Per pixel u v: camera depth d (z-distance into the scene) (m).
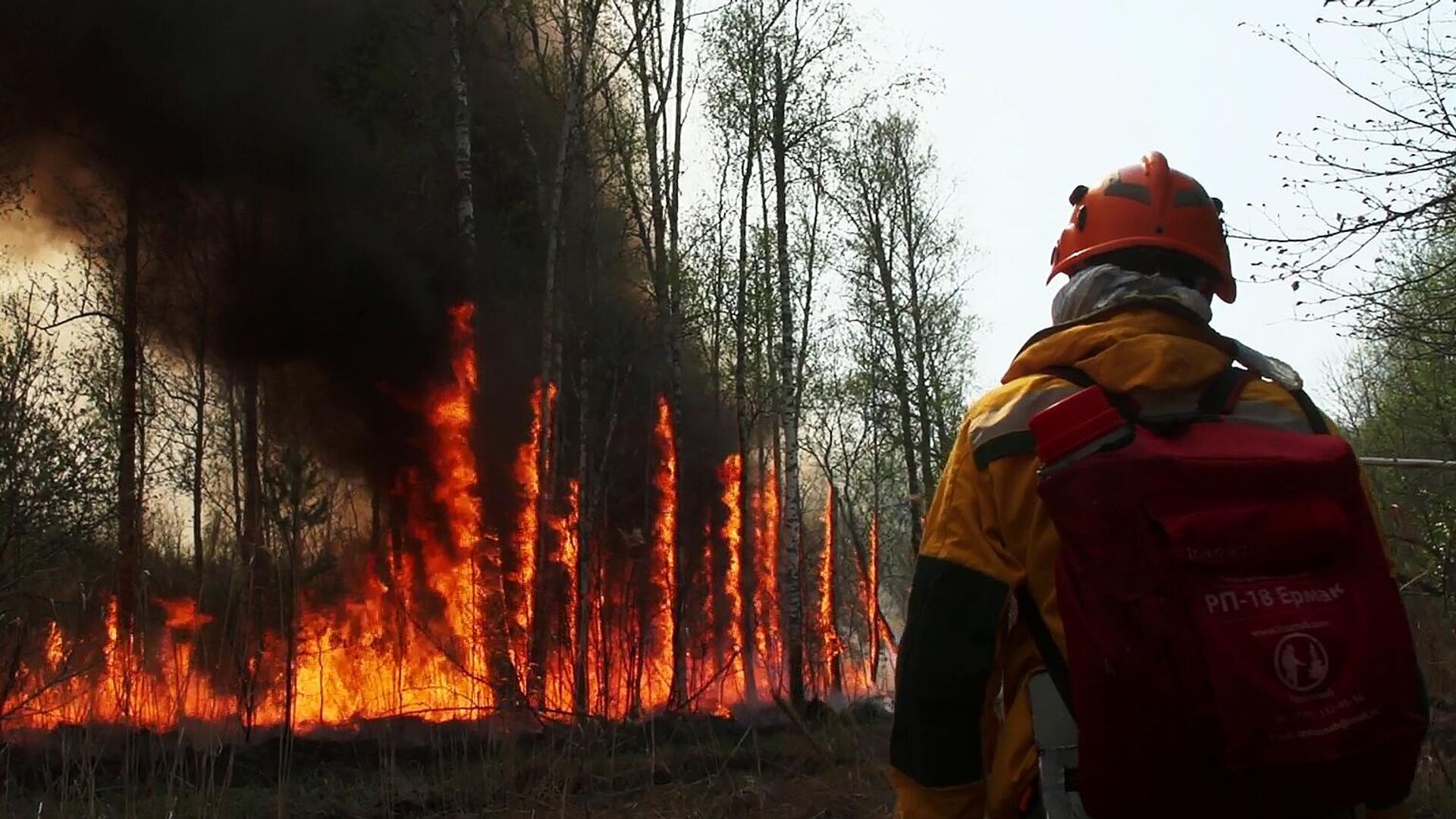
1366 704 1.50
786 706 8.10
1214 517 1.53
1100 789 1.54
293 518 10.05
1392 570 1.64
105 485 11.42
